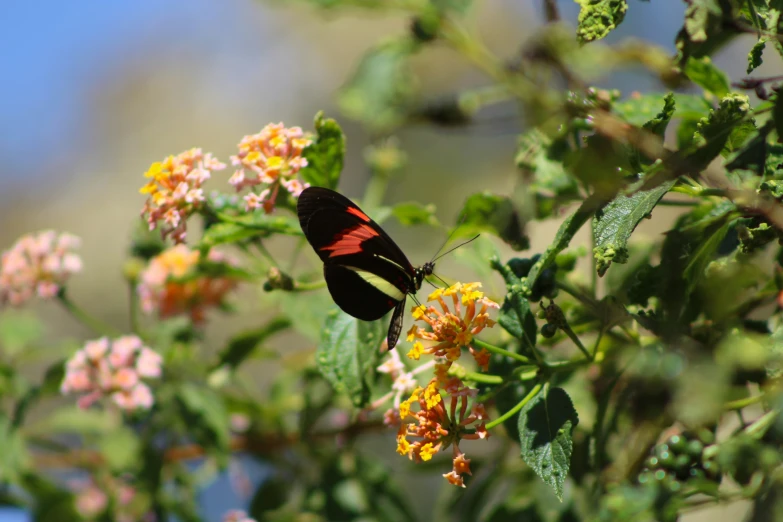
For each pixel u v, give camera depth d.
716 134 1.02
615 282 1.10
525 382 1.07
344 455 1.17
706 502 1.04
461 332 1.04
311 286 1.10
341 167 1.11
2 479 1.18
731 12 1.02
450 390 1.04
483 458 1.15
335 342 1.08
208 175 1.08
